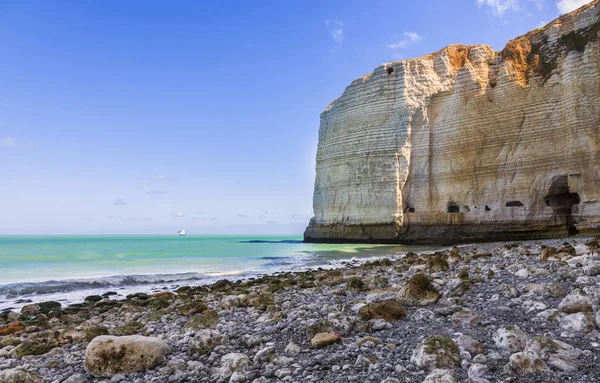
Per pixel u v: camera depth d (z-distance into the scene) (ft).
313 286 45.68
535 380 12.69
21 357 22.34
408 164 152.35
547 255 47.91
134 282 62.54
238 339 21.31
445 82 152.76
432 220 146.20
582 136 119.55
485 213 138.62
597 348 15.15
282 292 42.04
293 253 121.39
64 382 16.83
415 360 15.25
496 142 139.95
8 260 104.78
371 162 156.97
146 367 17.62
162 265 89.15
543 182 128.67
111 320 34.27
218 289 50.49
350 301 30.50
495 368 13.84
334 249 132.26
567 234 121.80
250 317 28.48
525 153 133.69
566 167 123.65
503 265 45.42
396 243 148.25
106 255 124.47
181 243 243.40
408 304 26.45
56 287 56.03
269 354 17.74
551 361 13.84
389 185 151.84
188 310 32.89
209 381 15.80
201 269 80.89
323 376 14.80
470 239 139.44
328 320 21.02
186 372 16.66
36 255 124.36
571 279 30.89
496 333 17.37
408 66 156.25
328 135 176.86
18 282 59.98
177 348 20.88
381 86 158.61
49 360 20.88
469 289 29.73
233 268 81.66
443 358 14.70
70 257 115.24
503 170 137.59
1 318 36.73
